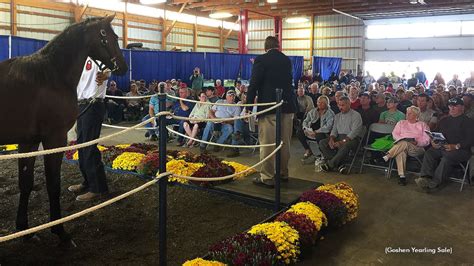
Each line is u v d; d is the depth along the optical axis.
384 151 5.90
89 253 3.12
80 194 4.52
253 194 4.37
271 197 4.27
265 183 4.67
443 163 5.18
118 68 3.68
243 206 4.29
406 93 7.77
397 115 6.44
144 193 4.59
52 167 3.19
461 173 6.02
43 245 3.24
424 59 20.44
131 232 3.54
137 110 12.13
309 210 3.57
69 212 3.98
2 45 9.68
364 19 21.73
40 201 4.24
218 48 25.17
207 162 5.42
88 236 3.44
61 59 3.20
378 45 21.58
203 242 3.40
